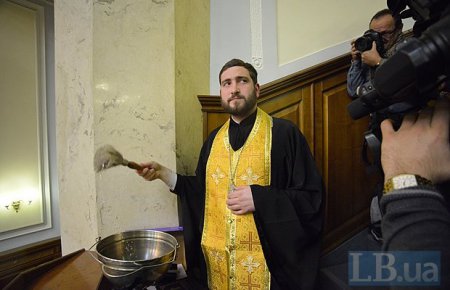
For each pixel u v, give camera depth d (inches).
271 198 36.2
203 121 57.4
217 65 61.4
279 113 57.1
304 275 35.9
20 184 106.7
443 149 11.7
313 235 37.4
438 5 12.3
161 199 48.3
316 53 60.0
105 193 43.8
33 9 108.6
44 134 113.0
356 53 45.3
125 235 36.8
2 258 96.6
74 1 45.6
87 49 43.5
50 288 30.9
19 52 105.4
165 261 30.4
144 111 46.7
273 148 40.7
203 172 46.8
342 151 59.3
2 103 101.6
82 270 34.2
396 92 12.0
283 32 60.6
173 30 48.9
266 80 60.4
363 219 60.7
